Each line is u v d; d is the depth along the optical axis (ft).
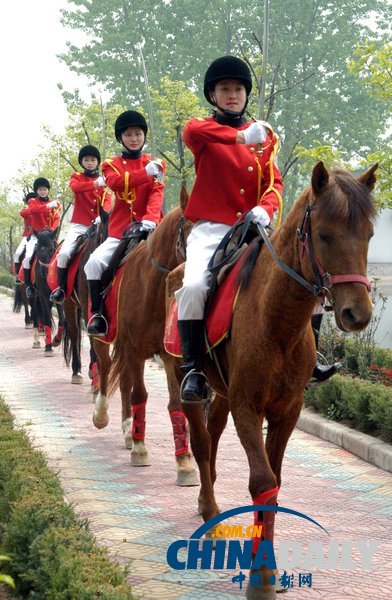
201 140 23.06
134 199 36.70
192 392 22.71
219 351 21.67
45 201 82.02
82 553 19.15
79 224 50.93
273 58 159.63
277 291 18.98
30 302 79.71
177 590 21.03
